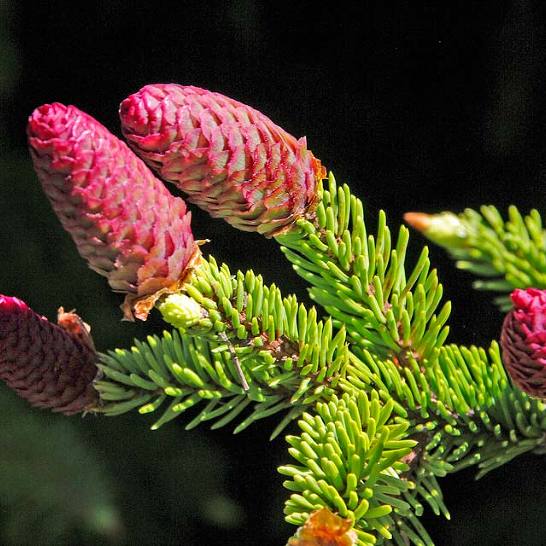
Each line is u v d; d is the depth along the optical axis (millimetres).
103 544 1136
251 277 556
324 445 533
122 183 520
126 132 525
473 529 1124
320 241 565
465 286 973
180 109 525
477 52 1153
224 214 544
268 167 540
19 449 1111
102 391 568
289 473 530
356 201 567
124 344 1170
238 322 553
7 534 1103
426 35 1184
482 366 573
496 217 521
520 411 567
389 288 574
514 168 1131
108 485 1141
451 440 568
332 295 576
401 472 560
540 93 1104
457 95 1169
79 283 1174
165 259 532
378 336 575
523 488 1114
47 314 1167
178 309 540
